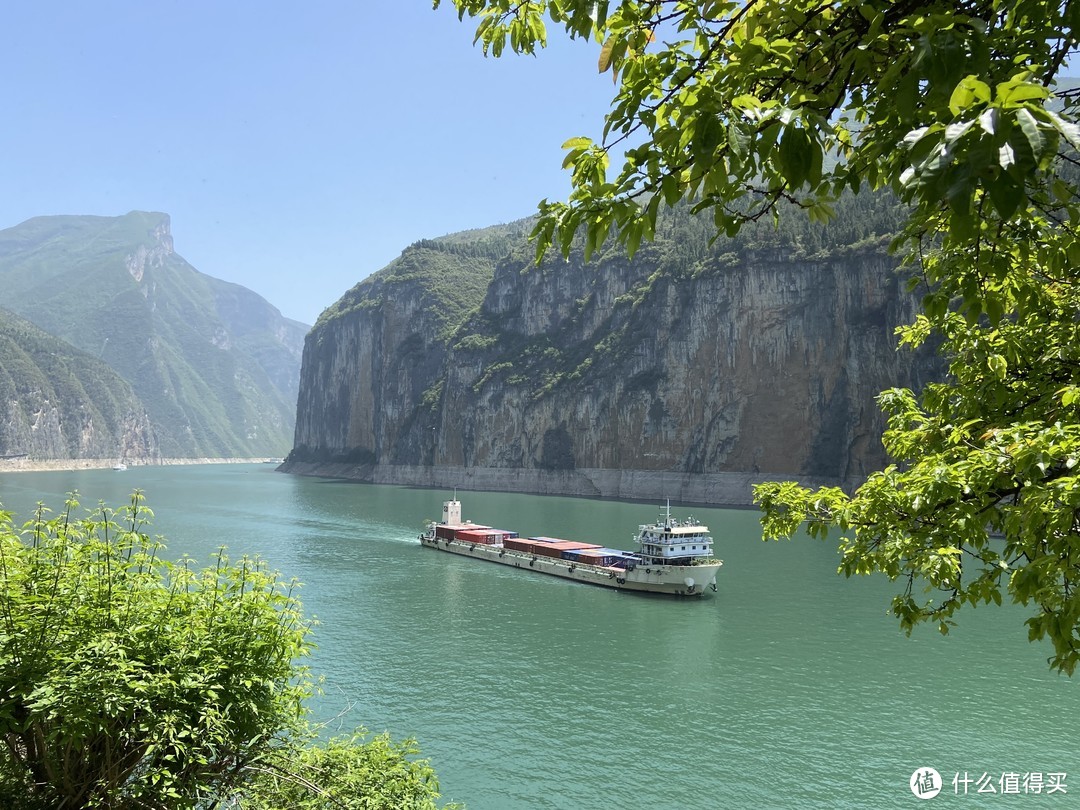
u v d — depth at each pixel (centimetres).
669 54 549
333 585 7612
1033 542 669
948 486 764
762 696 4188
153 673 1250
